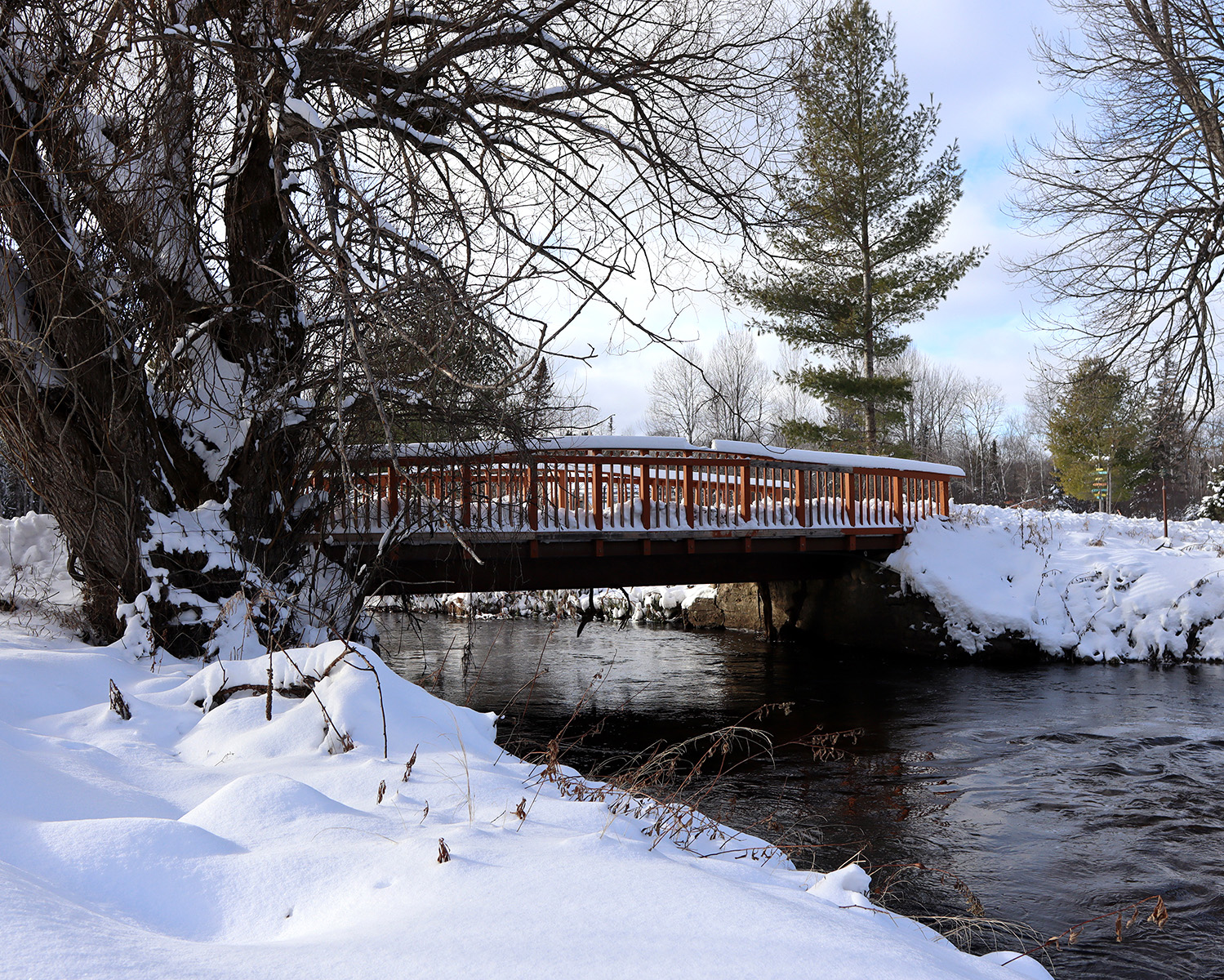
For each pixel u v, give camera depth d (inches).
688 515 587.8
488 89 293.6
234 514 314.2
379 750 165.8
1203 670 582.9
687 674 612.4
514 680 584.4
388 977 68.0
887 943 83.0
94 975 62.5
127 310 276.2
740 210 335.6
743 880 112.3
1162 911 154.9
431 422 287.0
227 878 95.3
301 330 303.1
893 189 952.9
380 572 382.3
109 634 301.7
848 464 684.1
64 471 294.0
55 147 258.1
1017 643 638.5
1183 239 653.3
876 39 948.0
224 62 243.4
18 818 102.3
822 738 386.0
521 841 111.4
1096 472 1403.8
